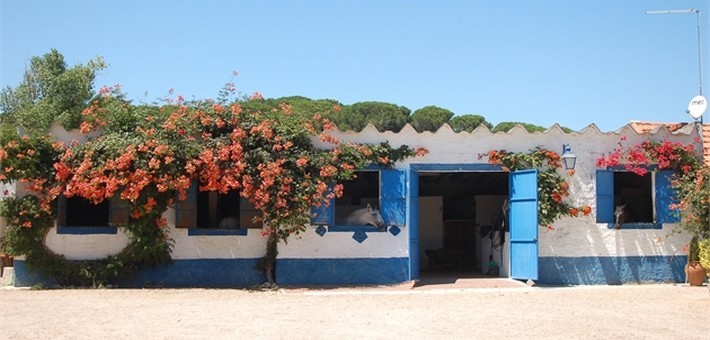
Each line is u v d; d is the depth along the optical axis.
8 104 27.56
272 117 15.69
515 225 16.28
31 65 28.06
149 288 15.18
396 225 15.98
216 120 15.17
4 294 13.86
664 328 10.41
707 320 11.13
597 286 16.02
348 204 18.77
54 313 11.38
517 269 16.22
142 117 15.32
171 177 14.69
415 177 16.36
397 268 15.96
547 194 16.08
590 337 9.73
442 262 19.98
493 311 11.95
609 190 16.58
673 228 16.72
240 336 9.55
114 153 14.61
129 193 14.53
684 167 16.69
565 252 16.34
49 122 24.97
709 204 15.73
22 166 14.64
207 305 12.47
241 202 15.72
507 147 16.41
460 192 20.84
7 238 14.96
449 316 11.35
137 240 15.05
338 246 15.85
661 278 16.62
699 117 16.97
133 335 9.56
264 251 15.77
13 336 9.48
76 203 16.27
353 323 10.64
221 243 15.66
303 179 15.34
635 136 16.72
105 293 14.09
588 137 16.58
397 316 11.33
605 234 16.50
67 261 15.17
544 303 13.00
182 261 15.52
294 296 13.98
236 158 14.97
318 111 37.19
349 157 15.68
